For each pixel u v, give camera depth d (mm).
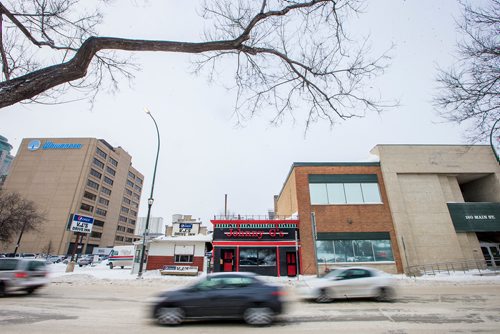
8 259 12109
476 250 24281
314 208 24781
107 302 10305
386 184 25547
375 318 7652
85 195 81250
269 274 23016
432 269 22703
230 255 23797
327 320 7480
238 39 3967
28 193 78062
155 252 25078
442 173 26312
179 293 7305
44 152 82812
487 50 9516
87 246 81938
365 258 23375
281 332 6348
